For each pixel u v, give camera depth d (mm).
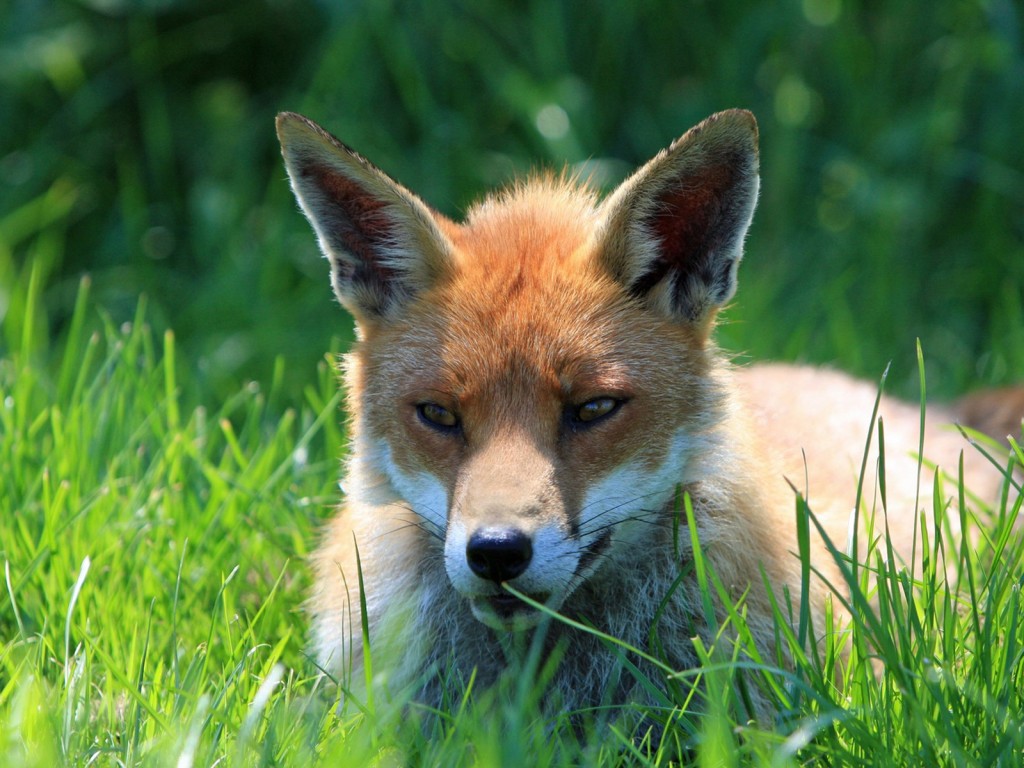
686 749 6406
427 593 7312
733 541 7000
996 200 13680
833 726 5926
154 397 10359
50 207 13984
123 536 8438
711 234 7129
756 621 6875
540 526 6191
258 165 14781
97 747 6113
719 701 5840
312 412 11547
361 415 7301
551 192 8219
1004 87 13633
